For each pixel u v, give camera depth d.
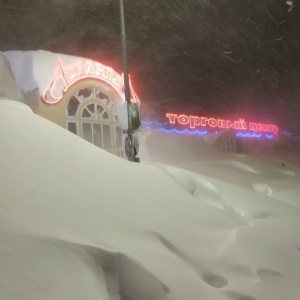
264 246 4.75
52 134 5.90
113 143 11.62
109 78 11.71
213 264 4.10
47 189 4.20
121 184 5.26
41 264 2.98
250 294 3.70
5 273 2.77
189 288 3.50
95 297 2.90
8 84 10.29
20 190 3.94
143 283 3.34
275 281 4.07
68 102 10.56
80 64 10.95
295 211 7.07
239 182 12.12
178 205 5.35
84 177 4.93
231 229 5.06
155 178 6.09
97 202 4.43
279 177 15.54
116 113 11.84
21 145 4.98
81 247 3.30
